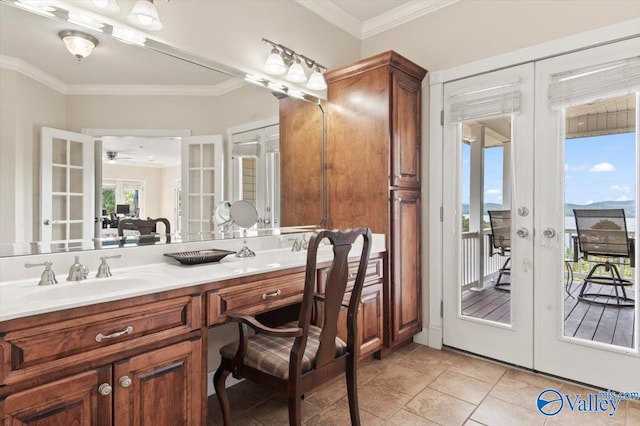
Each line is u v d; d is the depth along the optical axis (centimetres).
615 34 207
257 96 246
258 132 246
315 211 287
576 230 225
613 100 213
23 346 106
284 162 263
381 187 262
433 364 251
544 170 235
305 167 279
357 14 306
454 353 270
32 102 157
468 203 268
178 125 204
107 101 179
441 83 279
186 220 208
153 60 193
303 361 149
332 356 158
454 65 272
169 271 168
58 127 164
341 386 222
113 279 154
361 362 254
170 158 202
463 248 270
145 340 133
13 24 152
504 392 213
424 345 286
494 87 253
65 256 163
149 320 134
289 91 263
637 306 204
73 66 168
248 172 241
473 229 266
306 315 142
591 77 216
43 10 157
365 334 243
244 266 181
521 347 243
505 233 251
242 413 195
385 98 259
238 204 235
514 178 246
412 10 292
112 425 124
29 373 107
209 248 217
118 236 182
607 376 213
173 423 140
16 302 125
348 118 280
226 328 227
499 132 254
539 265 237
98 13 173
